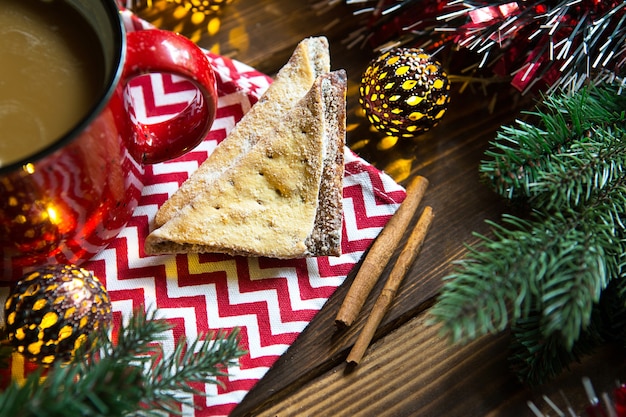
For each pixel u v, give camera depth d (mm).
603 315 400
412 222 437
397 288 418
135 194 406
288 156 396
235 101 435
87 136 325
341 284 419
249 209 394
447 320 325
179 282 411
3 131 335
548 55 418
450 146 452
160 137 388
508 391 411
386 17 451
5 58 343
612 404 385
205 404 391
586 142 380
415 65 409
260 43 473
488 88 463
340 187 404
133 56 337
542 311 377
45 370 391
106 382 323
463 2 407
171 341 402
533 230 351
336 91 410
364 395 410
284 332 405
